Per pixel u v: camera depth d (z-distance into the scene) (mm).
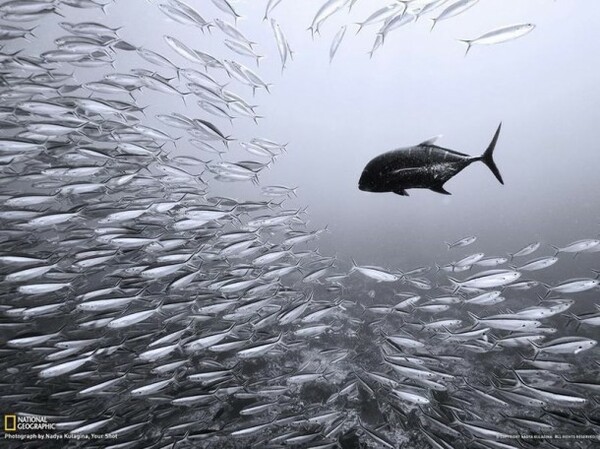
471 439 1304
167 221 2254
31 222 1641
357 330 3002
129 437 1527
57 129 1742
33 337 1506
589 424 1226
